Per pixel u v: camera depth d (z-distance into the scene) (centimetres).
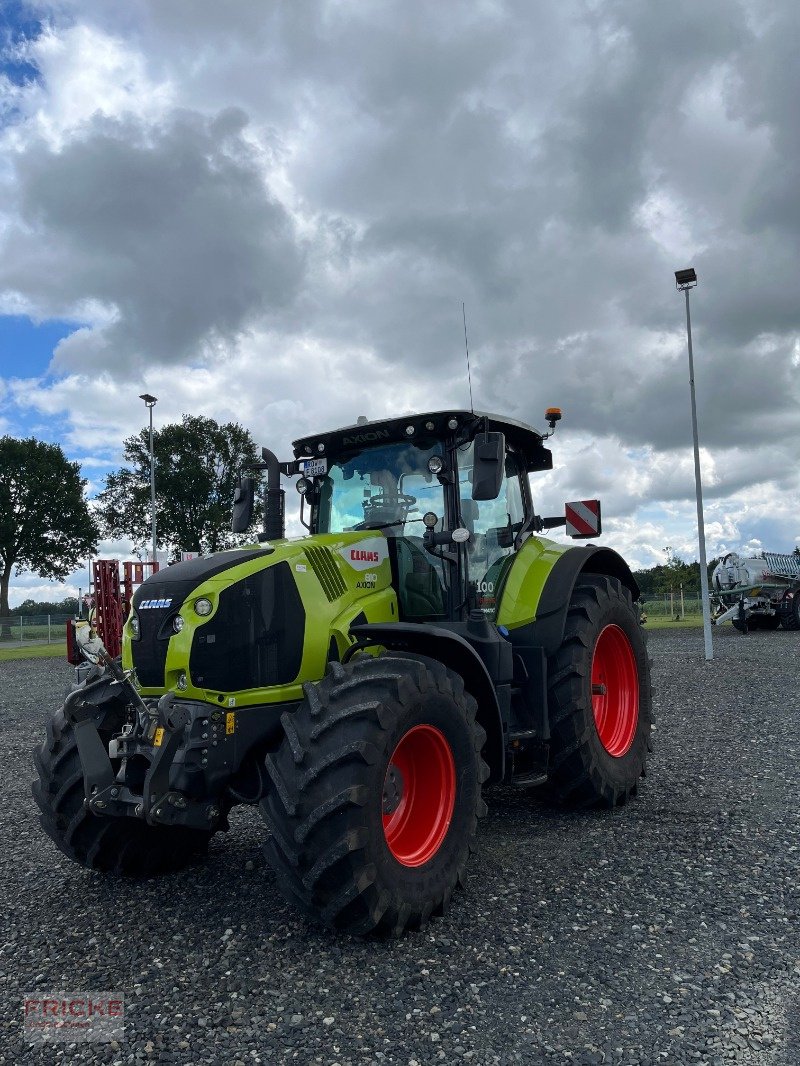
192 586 347
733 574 1936
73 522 4931
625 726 514
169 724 324
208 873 403
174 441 4822
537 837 434
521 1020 252
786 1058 229
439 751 345
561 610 471
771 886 354
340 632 375
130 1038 250
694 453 1252
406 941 310
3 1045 249
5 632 3416
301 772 307
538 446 549
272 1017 258
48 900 373
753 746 629
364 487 460
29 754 741
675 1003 259
